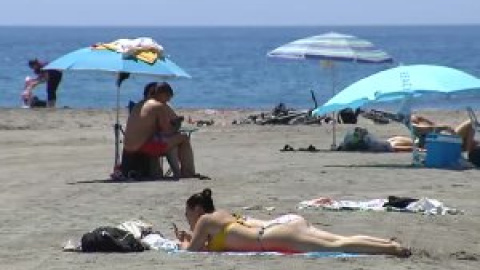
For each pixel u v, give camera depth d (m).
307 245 27.47
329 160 52.53
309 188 41.56
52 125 75.44
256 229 28.05
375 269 25.56
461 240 30.75
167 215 35.34
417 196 39.50
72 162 53.41
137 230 30.00
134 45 46.28
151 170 45.34
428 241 30.39
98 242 28.77
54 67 45.75
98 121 78.19
